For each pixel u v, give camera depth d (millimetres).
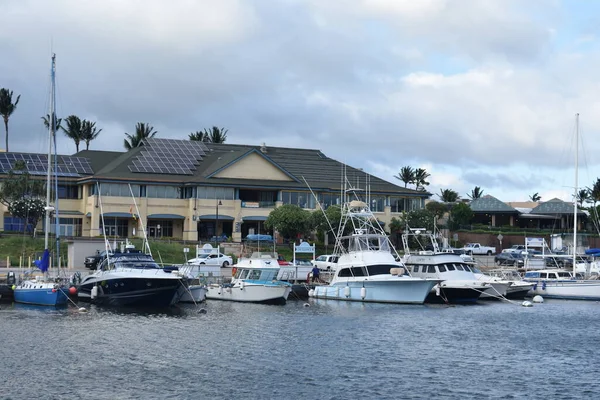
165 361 39156
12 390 33469
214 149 114000
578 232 126750
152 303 57469
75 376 35906
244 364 38781
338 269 64938
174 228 100625
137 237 93688
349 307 60156
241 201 101375
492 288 68375
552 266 86000
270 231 102375
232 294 62875
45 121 102625
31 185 90375
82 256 78188
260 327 49406
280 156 117500
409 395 33594
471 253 101250
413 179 155625
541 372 37969
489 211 140875
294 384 35125
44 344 42625
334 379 36094
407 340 45781
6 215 94812
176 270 62531
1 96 131625
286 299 61969
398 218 109188
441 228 114562
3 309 56094
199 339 44938
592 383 35969
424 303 63969
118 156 111812
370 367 38562
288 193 104625
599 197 141000
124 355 40312
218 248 82812
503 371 38094
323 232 96312
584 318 56188
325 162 118250
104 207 95125
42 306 57844
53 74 63531
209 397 32969
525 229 125875
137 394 33219
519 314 58250
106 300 57812
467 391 34344
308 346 43469
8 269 70500
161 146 109062
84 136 145500
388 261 63781
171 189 99562
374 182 114312
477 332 49094
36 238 86750
